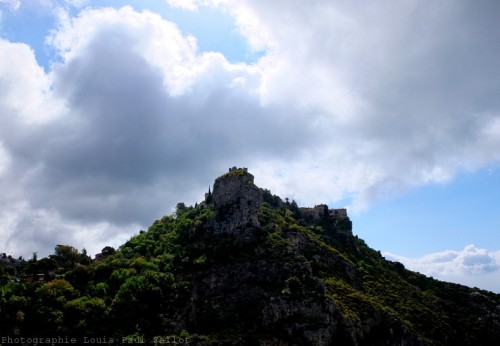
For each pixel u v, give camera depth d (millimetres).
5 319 182250
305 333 191375
